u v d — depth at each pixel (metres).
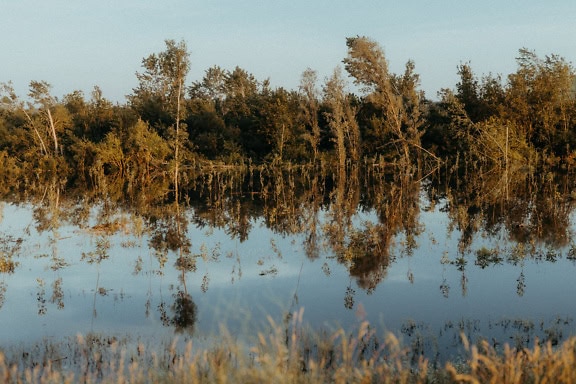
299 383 6.40
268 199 34.75
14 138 51.94
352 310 12.38
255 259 18.33
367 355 9.16
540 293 13.68
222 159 49.03
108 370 8.81
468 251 18.94
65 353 9.89
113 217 27.77
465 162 44.00
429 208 29.38
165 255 19.00
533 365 6.37
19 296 14.20
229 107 62.47
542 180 37.41
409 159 45.34
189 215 28.70
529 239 20.78
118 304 13.36
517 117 47.00
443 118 49.06
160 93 56.28
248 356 7.41
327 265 17.23
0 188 41.50
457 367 8.17
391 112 45.41
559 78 46.56
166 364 8.70
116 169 47.72
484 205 29.73
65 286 15.14
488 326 11.22
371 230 23.17
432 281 15.05
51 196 33.88
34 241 21.70
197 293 14.21
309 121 48.41
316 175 42.53
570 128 47.19
